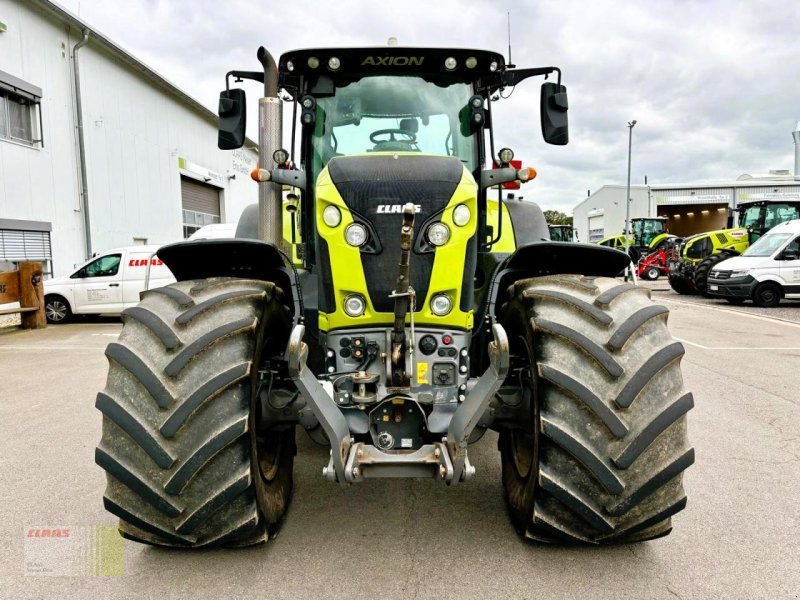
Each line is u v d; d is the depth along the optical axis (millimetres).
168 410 2107
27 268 10844
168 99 20781
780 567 2430
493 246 3812
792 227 13852
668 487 2215
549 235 4293
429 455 2324
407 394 2514
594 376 2178
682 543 2633
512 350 2854
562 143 3383
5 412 5016
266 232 3402
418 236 2568
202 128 23859
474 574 2365
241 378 2168
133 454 2135
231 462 2154
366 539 2666
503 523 2824
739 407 5020
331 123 3314
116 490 2199
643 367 2172
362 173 2619
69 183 15445
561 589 2260
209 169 24578
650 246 26359
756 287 13250
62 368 7043
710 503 3074
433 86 3361
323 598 2207
